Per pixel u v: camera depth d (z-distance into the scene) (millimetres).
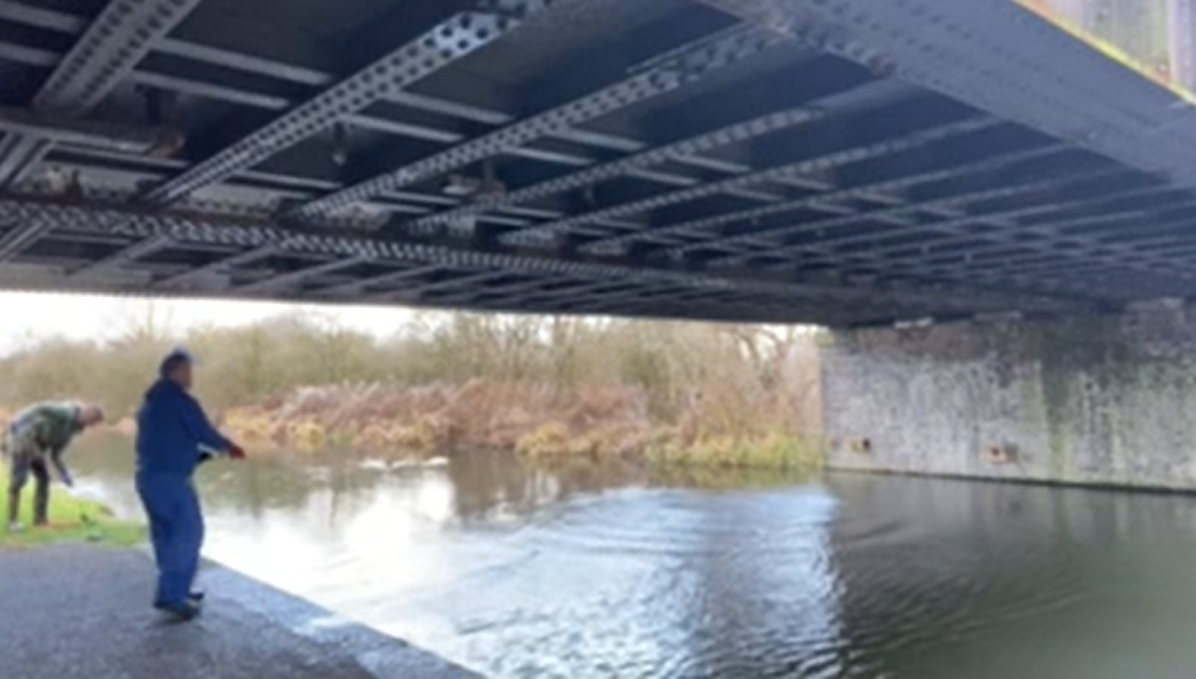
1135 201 10711
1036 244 13258
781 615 13945
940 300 19469
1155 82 6109
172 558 7969
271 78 5512
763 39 5066
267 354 52375
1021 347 25625
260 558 17594
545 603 14516
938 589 15391
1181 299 22484
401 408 46969
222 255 11125
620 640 12703
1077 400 24516
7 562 10453
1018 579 15922
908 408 28172
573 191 9453
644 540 19516
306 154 7551
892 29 4824
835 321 27344
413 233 10094
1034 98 6059
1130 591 15016
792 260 14398
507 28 4586
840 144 7547
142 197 7801
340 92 5363
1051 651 12250
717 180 8375
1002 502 23000
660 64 5371
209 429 8133
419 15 4715
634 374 40312
